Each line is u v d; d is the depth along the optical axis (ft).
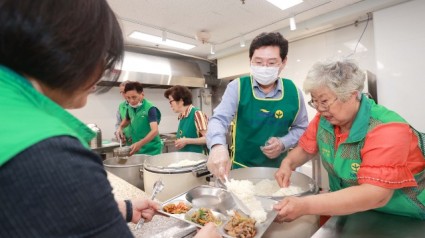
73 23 1.09
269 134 4.96
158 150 8.82
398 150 2.58
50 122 1.08
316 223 3.12
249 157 5.07
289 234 2.86
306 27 11.59
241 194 3.13
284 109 4.87
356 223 2.99
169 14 10.36
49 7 1.04
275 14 10.66
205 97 19.01
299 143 4.27
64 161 0.99
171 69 15.48
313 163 6.30
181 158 5.21
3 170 0.90
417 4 9.30
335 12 10.56
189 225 2.88
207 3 9.52
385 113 2.89
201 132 8.18
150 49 14.94
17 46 1.03
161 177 3.95
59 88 1.22
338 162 3.21
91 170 1.09
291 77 13.99
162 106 17.98
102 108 15.38
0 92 1.03
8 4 0.99
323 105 2.91
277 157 5.00
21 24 1.00
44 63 1.08
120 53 1.38
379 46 10.20
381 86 10.23
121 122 9.52
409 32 9.50
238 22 11.41
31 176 0.92
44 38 1.03
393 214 3.18
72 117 1.30
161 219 3.03
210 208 3.30
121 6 9.57
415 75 9.46
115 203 1.18
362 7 9.91
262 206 3.07
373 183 2.56
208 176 4.24
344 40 12.03
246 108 4.86
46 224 0.93
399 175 2.55
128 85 8.44
